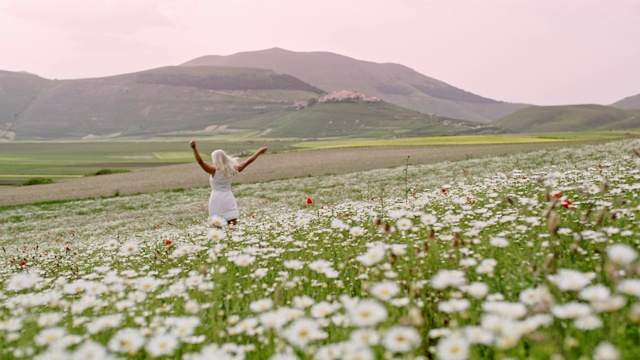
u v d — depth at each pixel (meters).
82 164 134.50
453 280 3.43
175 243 11.05
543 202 8.25
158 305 4.82
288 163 64.75
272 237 9.27
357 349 2.80
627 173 11.15
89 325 3.75
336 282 4.88
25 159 161.12
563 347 2.58
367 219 9.94
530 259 4.35
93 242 17.62
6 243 23.02
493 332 2.65
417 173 35.41
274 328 3.40
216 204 10.77
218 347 3.39
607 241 4.77
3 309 5.67
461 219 7.81
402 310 3.67
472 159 43.75
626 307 3.34
